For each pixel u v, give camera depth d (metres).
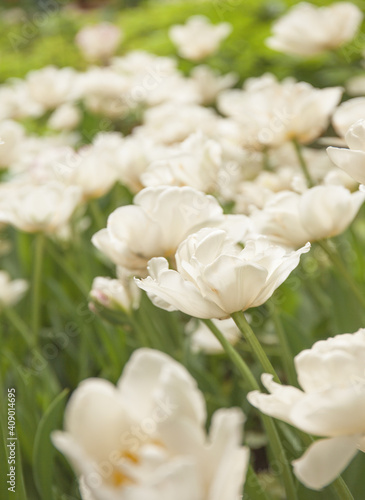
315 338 1.58
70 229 1.80
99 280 1.31
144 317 1.38
